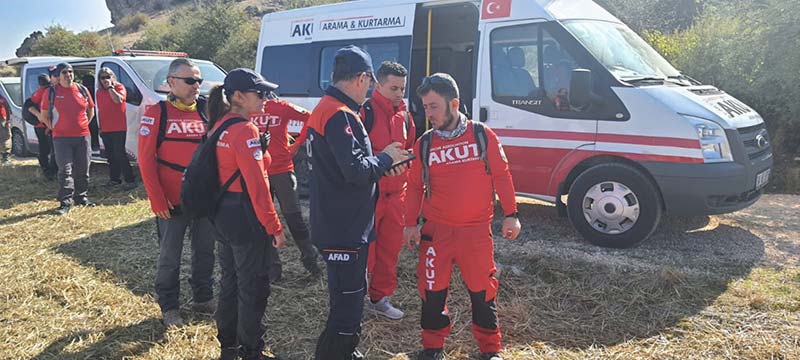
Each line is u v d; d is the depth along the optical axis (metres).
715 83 10.20
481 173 3.25
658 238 5.73
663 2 16.45
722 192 5.07
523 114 5.86
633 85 5.35
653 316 4.10
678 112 5.14
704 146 5.05
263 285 3.31
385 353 3.71
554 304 4.36
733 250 5.33
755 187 5.36
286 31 7.64
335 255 3.04
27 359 3.66
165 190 3.88
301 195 7.68
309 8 7.51
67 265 5.36
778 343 3.64
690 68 10.52
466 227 3.31
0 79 13.65
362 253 3.10
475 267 3.32
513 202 3.31
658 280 4.57
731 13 10.50
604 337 3.86
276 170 4.72
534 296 4.47
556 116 5.66
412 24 6.58
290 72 7.55
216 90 3.25
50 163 9.55
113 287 4.84
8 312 4.35
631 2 16.53
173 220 3.99
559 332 3.95
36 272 5.16
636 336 3.85
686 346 3.68
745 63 9.74
